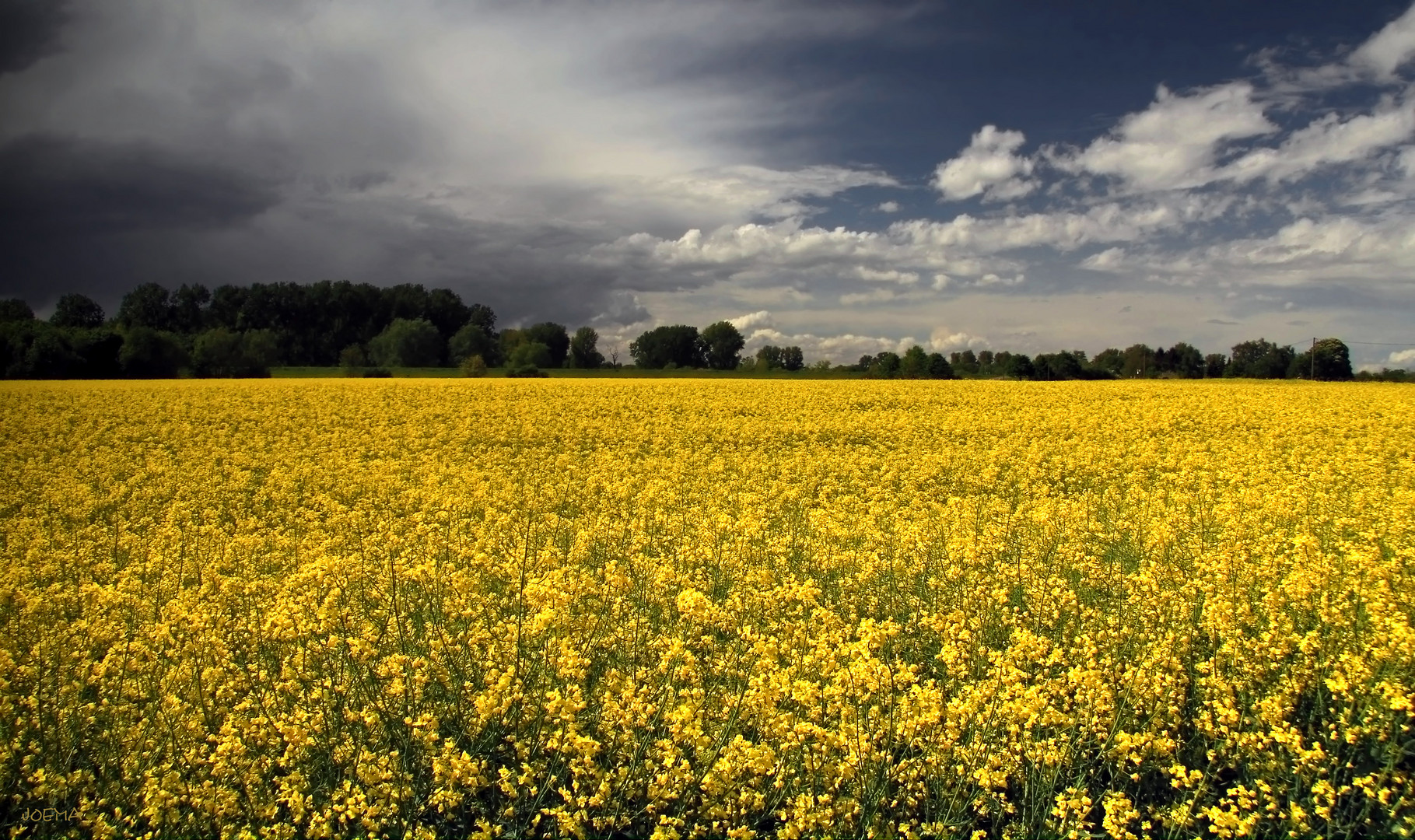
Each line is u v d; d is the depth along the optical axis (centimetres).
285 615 638
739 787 479
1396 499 1236
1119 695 578
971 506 1275
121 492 1588
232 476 1792
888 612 791
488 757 530
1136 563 956
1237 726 543
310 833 451
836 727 519
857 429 2497
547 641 613
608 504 1405
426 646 638
